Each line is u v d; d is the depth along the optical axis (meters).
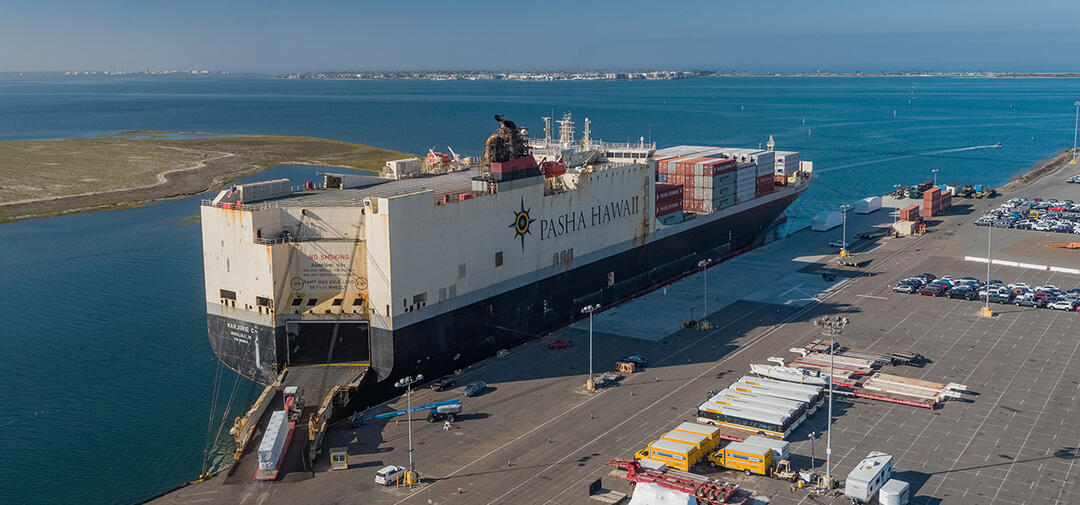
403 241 85.62
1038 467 69.31
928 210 187.50
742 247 162.38
